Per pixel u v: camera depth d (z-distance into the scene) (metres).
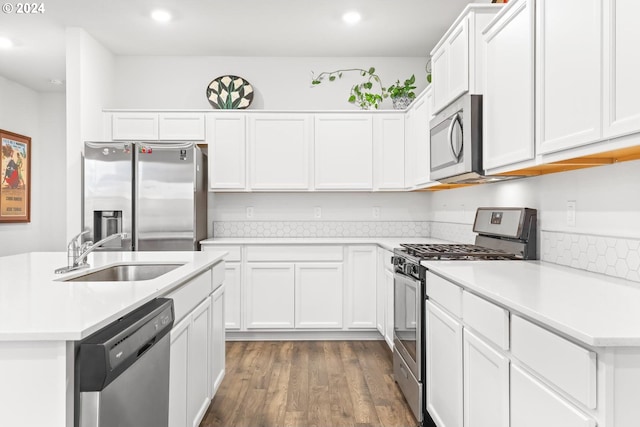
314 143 4.04
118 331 1.17
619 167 1.70
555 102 1.57
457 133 2.37
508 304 1.29
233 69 4.38
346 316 3.83
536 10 1.69
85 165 3.55
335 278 3.81
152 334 1.33
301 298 3.80
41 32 3.76
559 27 1.54
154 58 4.35
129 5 3.30
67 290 1.44
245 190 4.02
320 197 4.36
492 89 2.09
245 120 4.00
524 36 1.77
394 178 4.04
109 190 3.55
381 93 4.40
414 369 2.30
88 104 3.79
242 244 3.77
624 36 1.22
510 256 2.31
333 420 2.35
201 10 3.39
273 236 4.34
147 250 3.56
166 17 3.50
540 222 2.27
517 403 1.29
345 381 2.88
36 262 2.22
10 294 1.37
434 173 2.84
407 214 4.39
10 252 5.01
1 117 4.88
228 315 3.77
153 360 1.40
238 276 3.77
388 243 3.53
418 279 2.28
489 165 2.13
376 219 4.38
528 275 1.75
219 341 2.53
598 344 0.91
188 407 1.88
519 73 1.82
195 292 1.99
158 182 3.56
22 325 1.02
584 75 1.40
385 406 2.51
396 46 4.13
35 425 1.00
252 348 3.62
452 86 2.47
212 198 4.31
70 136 3.66
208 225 4.27
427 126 3.31
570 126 1.48
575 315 1.10
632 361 0.93
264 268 3.79
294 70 4.39
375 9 3.39
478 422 1.57
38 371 1.00
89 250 1.99
